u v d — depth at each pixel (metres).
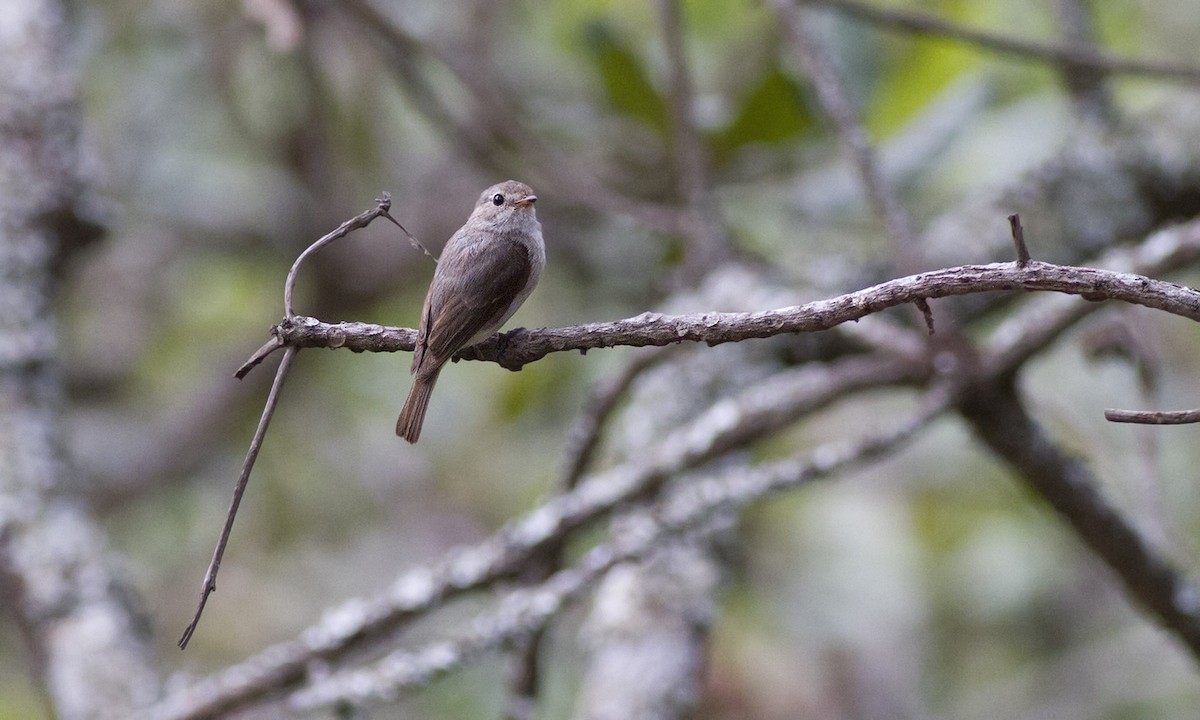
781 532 12.53
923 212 11.08
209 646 13.63
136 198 13.80
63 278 10.26
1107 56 8.62
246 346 14.41
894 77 11.03
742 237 10.55
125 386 14.73
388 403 14.59
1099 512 7.50
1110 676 13.23
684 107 9.14
